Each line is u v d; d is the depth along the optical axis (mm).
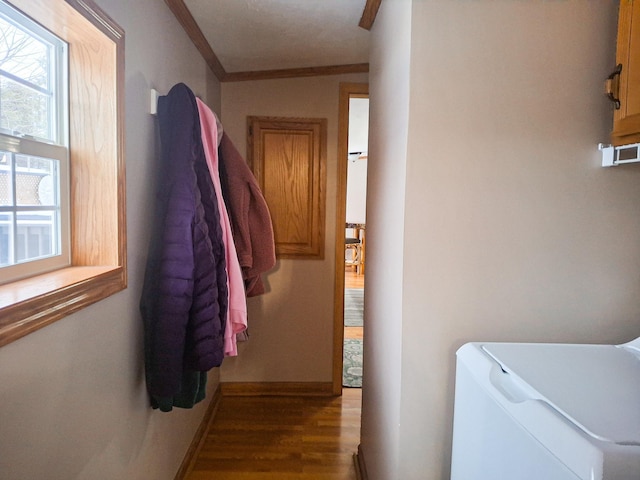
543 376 773
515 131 1056
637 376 782
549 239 1078
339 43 1929
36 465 765
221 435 2059
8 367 685
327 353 2520
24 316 710
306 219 2449
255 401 2434
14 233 873
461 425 958
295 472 1771
